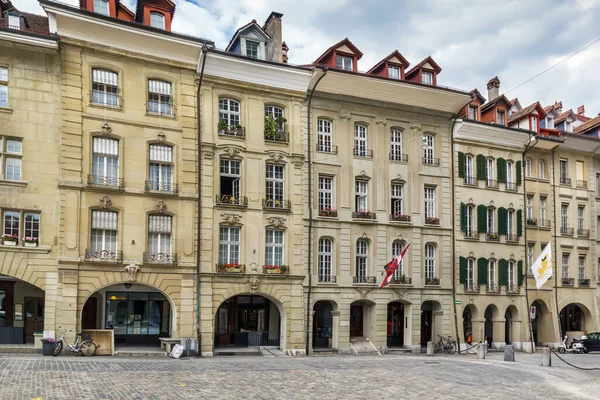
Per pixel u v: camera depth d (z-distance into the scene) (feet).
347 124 117.50
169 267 97.76
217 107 104.99
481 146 134.31
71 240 90.79
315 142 113.91
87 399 52.19
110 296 103.45
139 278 95.35
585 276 150.51
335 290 112.57
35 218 89.86
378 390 64.28
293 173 110.11
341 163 115.85
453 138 129.90
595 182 155.33
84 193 92.84
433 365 88.58
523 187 139.95
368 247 117.91
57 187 91.04
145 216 96.99
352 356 105.91
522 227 138.82
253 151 107.04
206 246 101.24
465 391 65.62
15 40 88.69
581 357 117.50
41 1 87.97
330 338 115.44
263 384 64.85
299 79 110.93
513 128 136.46
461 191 129.59
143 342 104.83
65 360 78.18
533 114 144.66
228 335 111.34
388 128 121.80
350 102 117.80
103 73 96.63
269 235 108.17
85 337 90.89
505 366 90.84
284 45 125.70
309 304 109.09
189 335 98.12
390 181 120.78
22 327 95.14
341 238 114.42
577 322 152.15
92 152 94.53
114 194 94.99
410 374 77.25
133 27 95.25
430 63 127.13
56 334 88.58
